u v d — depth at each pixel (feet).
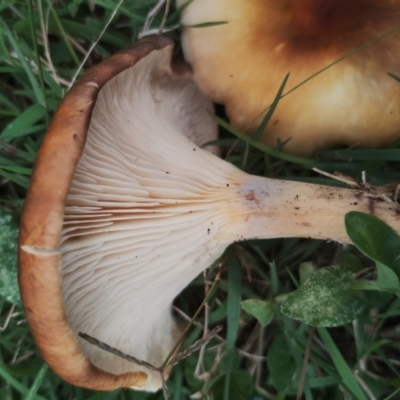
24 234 0.49
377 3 0.64
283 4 0.63
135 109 0.60
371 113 0.64
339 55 0.63
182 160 0.60
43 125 0.68
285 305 0.64
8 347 0.69
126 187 0.56
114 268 0.57
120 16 0.71
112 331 0.62
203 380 0.69
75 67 0.72
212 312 0.71
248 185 0.61
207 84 0.66
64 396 0.69
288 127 0.66
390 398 0.68
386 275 0.61
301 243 0.72
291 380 0.68
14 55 0.69
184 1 0.65
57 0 0.70
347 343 0.71
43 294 0.49
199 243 0.60
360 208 0.60
